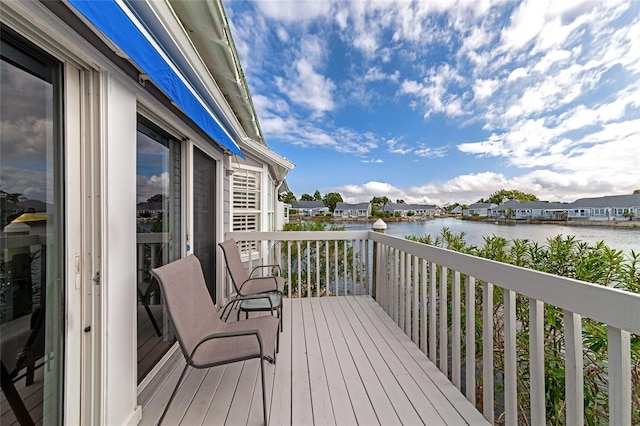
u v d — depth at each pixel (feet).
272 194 24.62
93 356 4.38
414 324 8.25
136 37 4.00
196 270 6.74
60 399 4.02
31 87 3.63
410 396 5.88
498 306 7.74
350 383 6.32
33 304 3.71
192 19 5.89
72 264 4.16
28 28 3.32
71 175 4.14
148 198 6.61
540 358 4.23
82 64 4.20
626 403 3.14
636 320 2.94
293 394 5.94
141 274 6.28
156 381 6.43
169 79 5.17
